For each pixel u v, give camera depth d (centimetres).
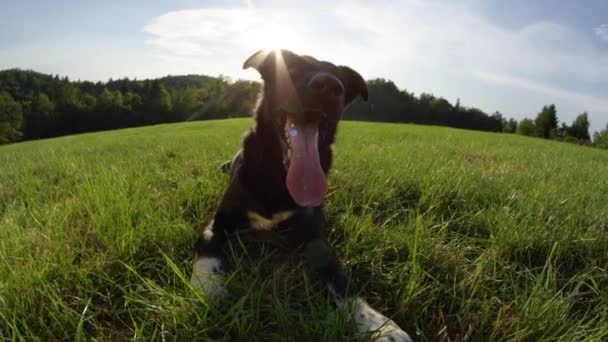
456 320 41
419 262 49
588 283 48
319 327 35
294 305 40
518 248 53
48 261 43
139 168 99
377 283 46
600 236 58
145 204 59
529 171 110
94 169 103
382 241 53
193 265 47
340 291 43
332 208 65
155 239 51
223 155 119
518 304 41
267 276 46
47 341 35
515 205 70
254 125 58
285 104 50
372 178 80
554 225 60
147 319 38
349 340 35
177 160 120
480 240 55
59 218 57
